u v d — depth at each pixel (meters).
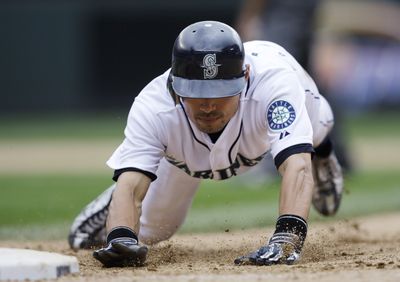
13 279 14.65
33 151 66.19
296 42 42.31
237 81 15.95
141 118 16.78
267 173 43.91
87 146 68.62
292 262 15.98
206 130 16.38
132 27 100.06
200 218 30.97
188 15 99.31
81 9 98.56
